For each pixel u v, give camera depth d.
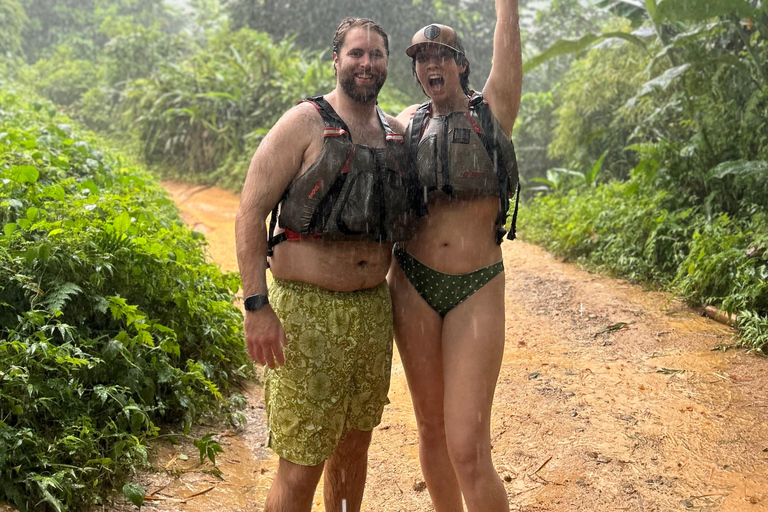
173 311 3.89
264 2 20.34
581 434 3.63
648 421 3.73
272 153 2.33
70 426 2.87
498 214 2.57
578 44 7.52
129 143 14.77
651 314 5.35
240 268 2.34
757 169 5.96
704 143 6.87
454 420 2.43
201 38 26.12
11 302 3.26
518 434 3.67
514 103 2.59
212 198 11.34
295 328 2.40
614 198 7.68
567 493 3.12
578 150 10.88
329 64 15.52
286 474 2.48
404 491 3.20
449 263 2.54
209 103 13.35
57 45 25.58
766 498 3.02
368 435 2.66
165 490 2.96
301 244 2.41
